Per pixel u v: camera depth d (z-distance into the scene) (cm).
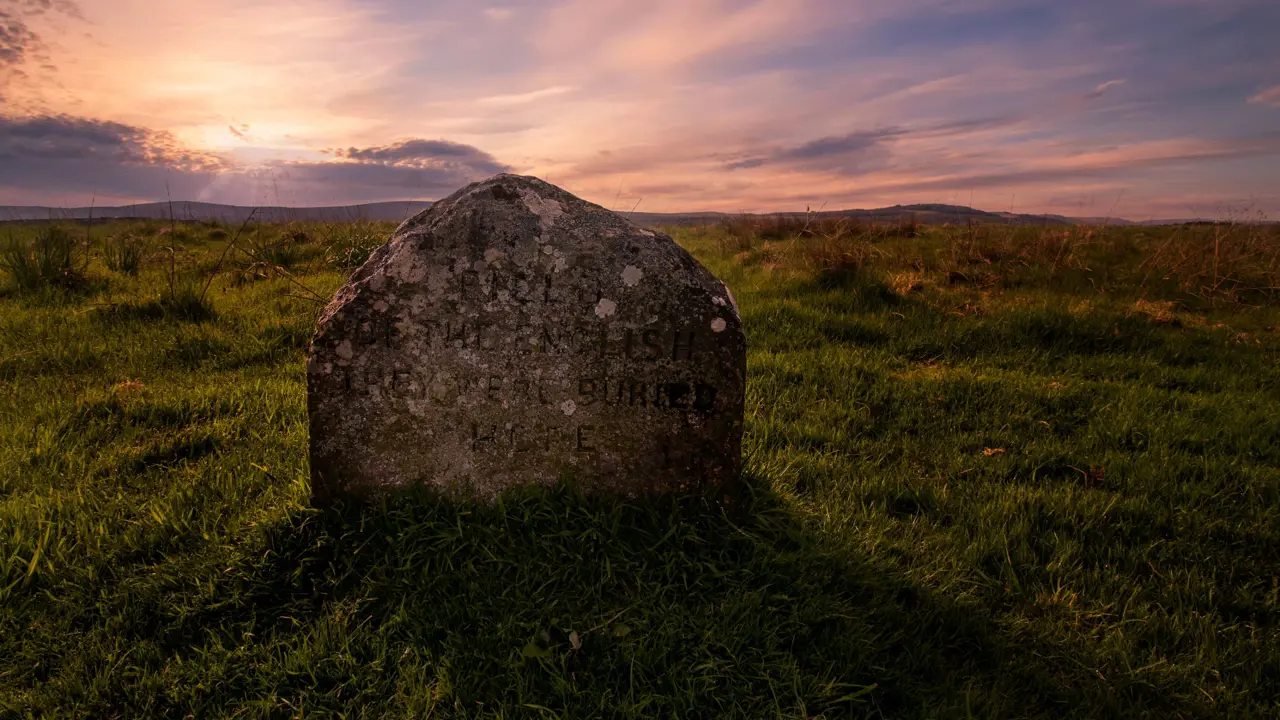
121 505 314
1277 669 243
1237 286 801
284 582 269
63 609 254
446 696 224
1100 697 233
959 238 1060
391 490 298
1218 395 495
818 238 1099
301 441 387
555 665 236
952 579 287
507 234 287
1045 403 480
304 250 973
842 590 277
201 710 220
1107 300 742
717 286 296
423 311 287
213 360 527
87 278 715
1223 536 324
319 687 229
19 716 215
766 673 233
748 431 430
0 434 375
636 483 302
